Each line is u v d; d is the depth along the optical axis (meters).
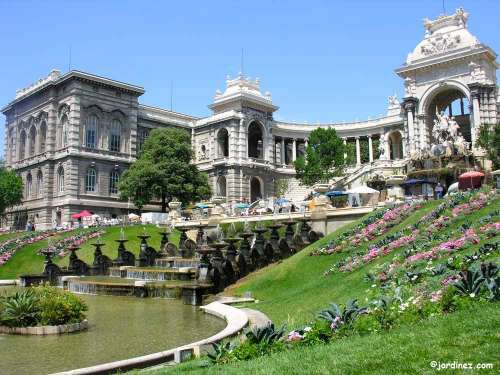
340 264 29.17
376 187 69.31
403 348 10.66
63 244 57.72
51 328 19.95
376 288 20.62
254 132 111.31
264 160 103.69
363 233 34.88
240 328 18.41
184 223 63.50
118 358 16.03
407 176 67.69
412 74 91.38
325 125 112.94
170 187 82.44
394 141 110.62
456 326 11.38
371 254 27.98
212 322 22.27
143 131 102.81
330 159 91.25
